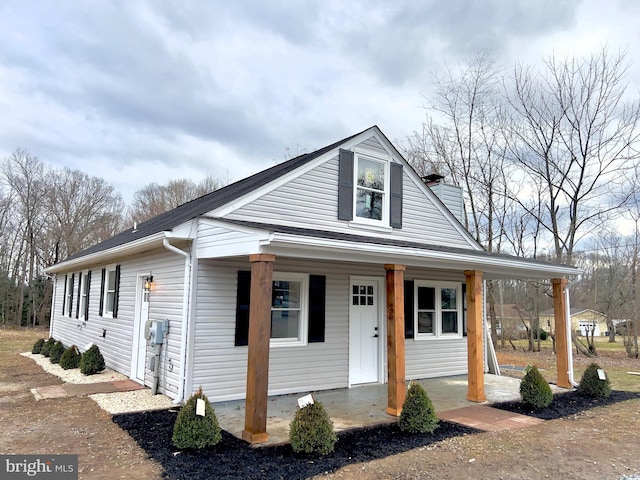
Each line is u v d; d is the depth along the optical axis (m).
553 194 17.09
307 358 8.06
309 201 8.24
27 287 29.16
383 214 9.41
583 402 7.86
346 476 4.21
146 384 8.09
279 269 7.80
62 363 10.30
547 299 25.28
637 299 19.17
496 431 5.89
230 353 7.14
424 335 10.08
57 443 5.00
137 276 9.01
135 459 4.50
